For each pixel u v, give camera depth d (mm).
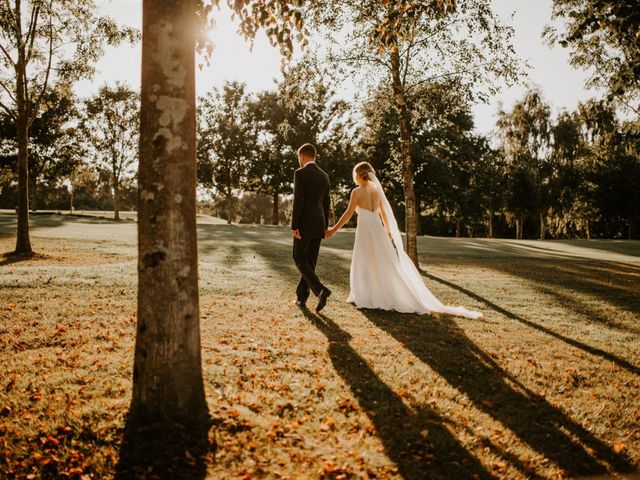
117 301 6805
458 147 37531
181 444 3004
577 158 37250
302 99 13172
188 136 3051
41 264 11844
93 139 44219
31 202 60844
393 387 4258
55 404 3506
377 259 7320
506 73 11539
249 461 2900
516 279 11648
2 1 12891
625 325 7383
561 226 46281
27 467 2754
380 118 13375
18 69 13773
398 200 39969
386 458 3043
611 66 15250
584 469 3162
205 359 4613
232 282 8945
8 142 45531
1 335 5000
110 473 2750
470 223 50250
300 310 6980
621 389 4617
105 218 46469
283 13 5078
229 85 47219
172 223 3059
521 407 4039
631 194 43250
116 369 4215
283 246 17234
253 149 47375
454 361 5062
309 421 3496
